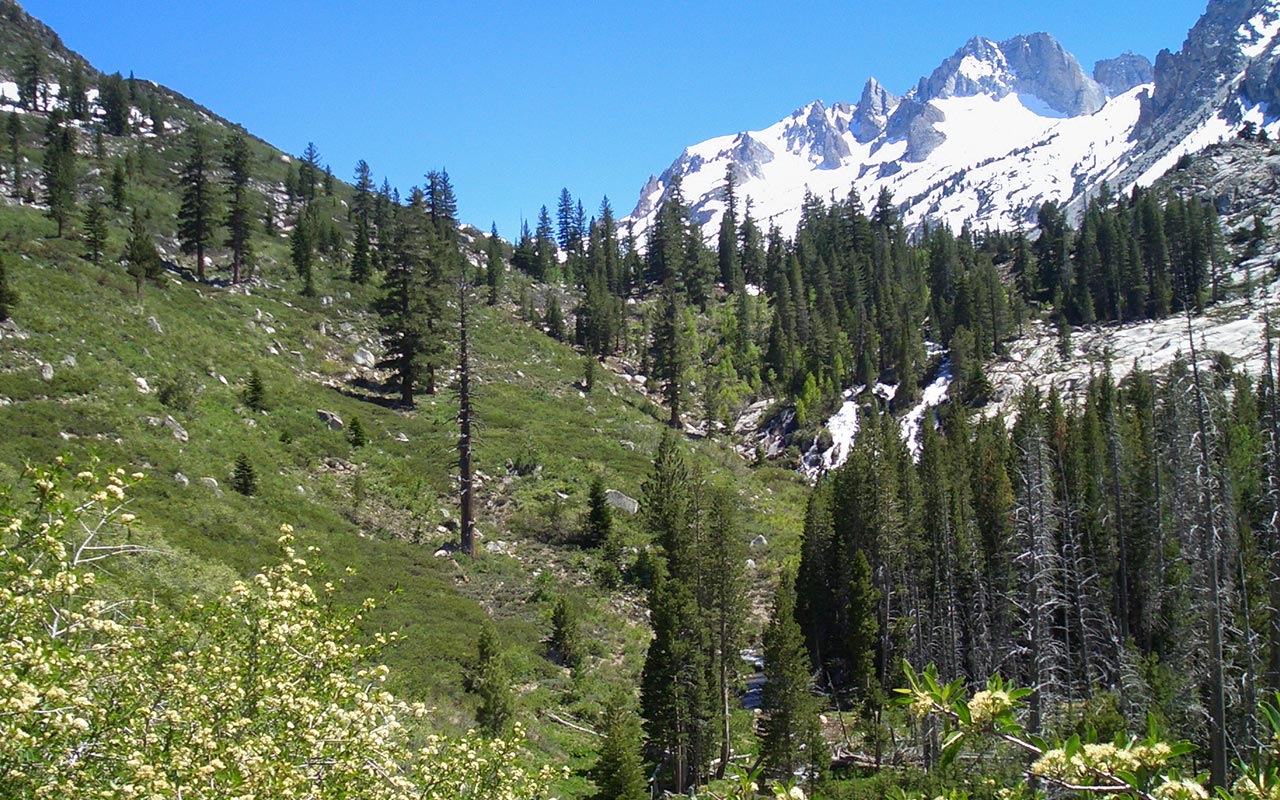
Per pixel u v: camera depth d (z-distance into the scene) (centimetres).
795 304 11638
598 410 8256
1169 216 11981
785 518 6794
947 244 13125
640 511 5662
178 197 10669
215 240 9044
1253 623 2995
